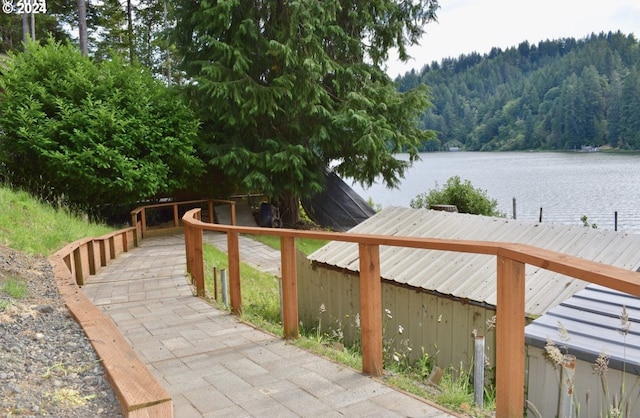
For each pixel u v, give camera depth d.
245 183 12.98
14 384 2.14
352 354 3.48
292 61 12.41
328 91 14.32
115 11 26.50
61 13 25.97
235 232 4.45
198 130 12.96
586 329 2.79
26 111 10.59
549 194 25.23
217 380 2.83
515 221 7.41
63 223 8.52
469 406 2.46
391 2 14.31
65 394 2.09
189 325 4.20
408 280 6.27
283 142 13.52
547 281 5.45
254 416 2.31
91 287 6.23
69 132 10.93
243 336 3.77
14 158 11.27
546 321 2.97
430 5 14.63
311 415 2.30
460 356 5.79
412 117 14.78
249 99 12.35
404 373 3.83
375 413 2.28
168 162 12.32
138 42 27.52
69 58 11.98
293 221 15.49
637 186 27.97
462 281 5.99
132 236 10.53
